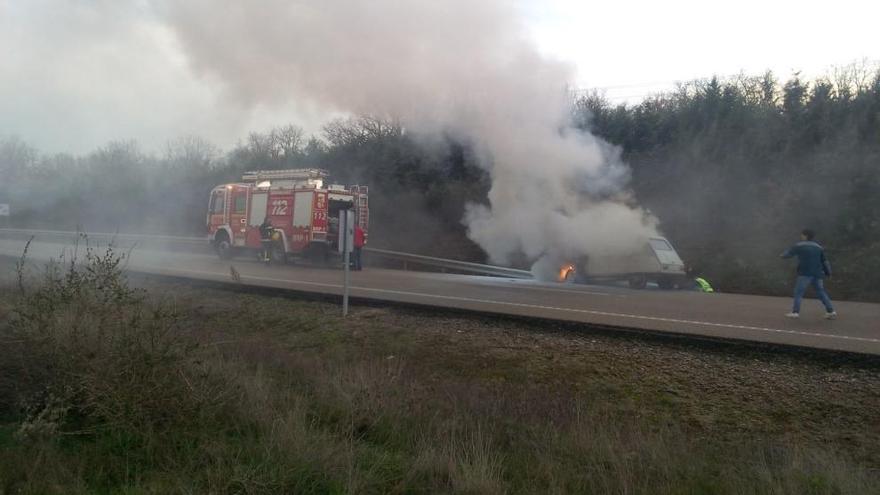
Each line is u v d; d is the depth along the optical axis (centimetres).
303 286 1565
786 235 2316
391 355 984
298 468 496
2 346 630
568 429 630
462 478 496
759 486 512
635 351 902
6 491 465
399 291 1508
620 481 507
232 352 880
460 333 1055
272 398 652
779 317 1177
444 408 677
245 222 2550
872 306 1449
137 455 526
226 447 534
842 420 680
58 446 530
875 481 533
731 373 805
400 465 530
